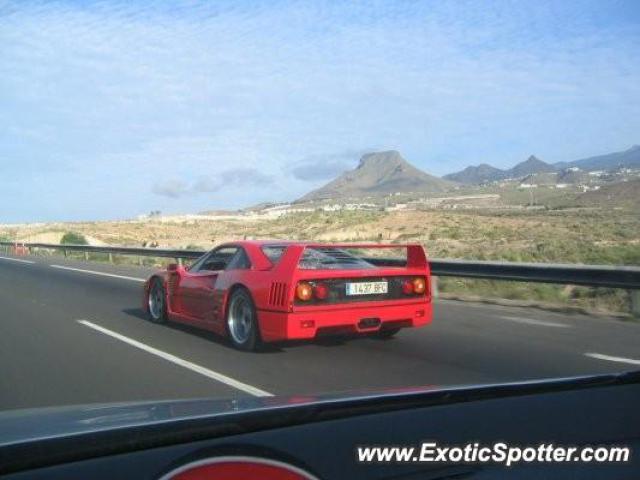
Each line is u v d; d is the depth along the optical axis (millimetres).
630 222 61469
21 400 7176
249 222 103438
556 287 16625
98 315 13797
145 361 9125
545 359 8984
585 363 8711
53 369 8719
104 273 25406
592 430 2998
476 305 14641
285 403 2934
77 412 2967
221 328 9789
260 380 7930
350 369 8422
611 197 131625
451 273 15852
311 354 9312
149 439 2414
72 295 17812
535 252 29016
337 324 8594
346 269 8883
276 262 8922
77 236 53062
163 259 32906
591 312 13344
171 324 12250
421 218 69312
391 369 8414
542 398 3277
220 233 75500
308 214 98188
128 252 32656
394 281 9078
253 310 9031
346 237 56750
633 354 9297
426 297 9312
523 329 11453
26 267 30281
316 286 8500
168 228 93625
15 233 94625
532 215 87625
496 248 34469
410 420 2883
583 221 66250
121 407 3055
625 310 13742
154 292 12250
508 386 3285
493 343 10141
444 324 11961
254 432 2615
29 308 15148
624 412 3184
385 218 70688
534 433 2914
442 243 43875
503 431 2898
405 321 9188
